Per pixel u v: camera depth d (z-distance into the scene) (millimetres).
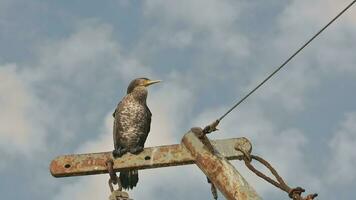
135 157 11883
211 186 11273
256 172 11008
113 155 11961
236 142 11695
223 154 11547
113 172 11789
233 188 9844
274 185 10609
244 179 10016
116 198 11219
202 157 10844
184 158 11523
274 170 10820
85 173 11898
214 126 11180
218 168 10391
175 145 11828
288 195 10039
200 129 11469
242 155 11523
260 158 11219
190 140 11391
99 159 11961
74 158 11969
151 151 11898
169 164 11695
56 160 11945
